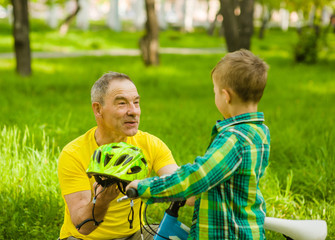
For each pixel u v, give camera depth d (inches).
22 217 184.1
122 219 122.7
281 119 376.5
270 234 176.4
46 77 678.5
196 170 91.7
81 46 1382.9
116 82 116.6
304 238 106.9
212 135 103.5
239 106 99.4
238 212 96.2
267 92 574.2
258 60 100.0
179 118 387.5
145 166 101.3
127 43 1549.0
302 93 565.6
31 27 1740.9
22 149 237.9
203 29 2506.2
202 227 96.5
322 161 249.9
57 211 189.6
